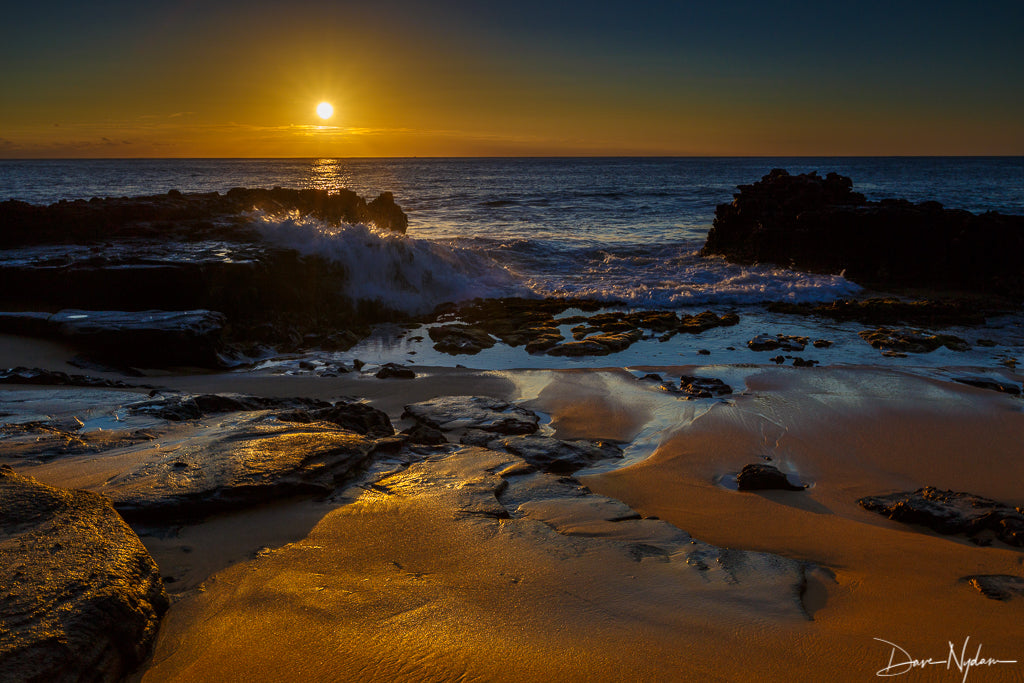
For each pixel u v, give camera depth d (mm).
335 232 15016
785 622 3314
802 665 2900
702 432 7469
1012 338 12211
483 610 3277
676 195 49375
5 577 2695
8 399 7250
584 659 2863
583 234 27094
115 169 144500
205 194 19828
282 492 4605
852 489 6035
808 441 7219
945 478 6297
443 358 11109
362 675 2697
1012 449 7012
